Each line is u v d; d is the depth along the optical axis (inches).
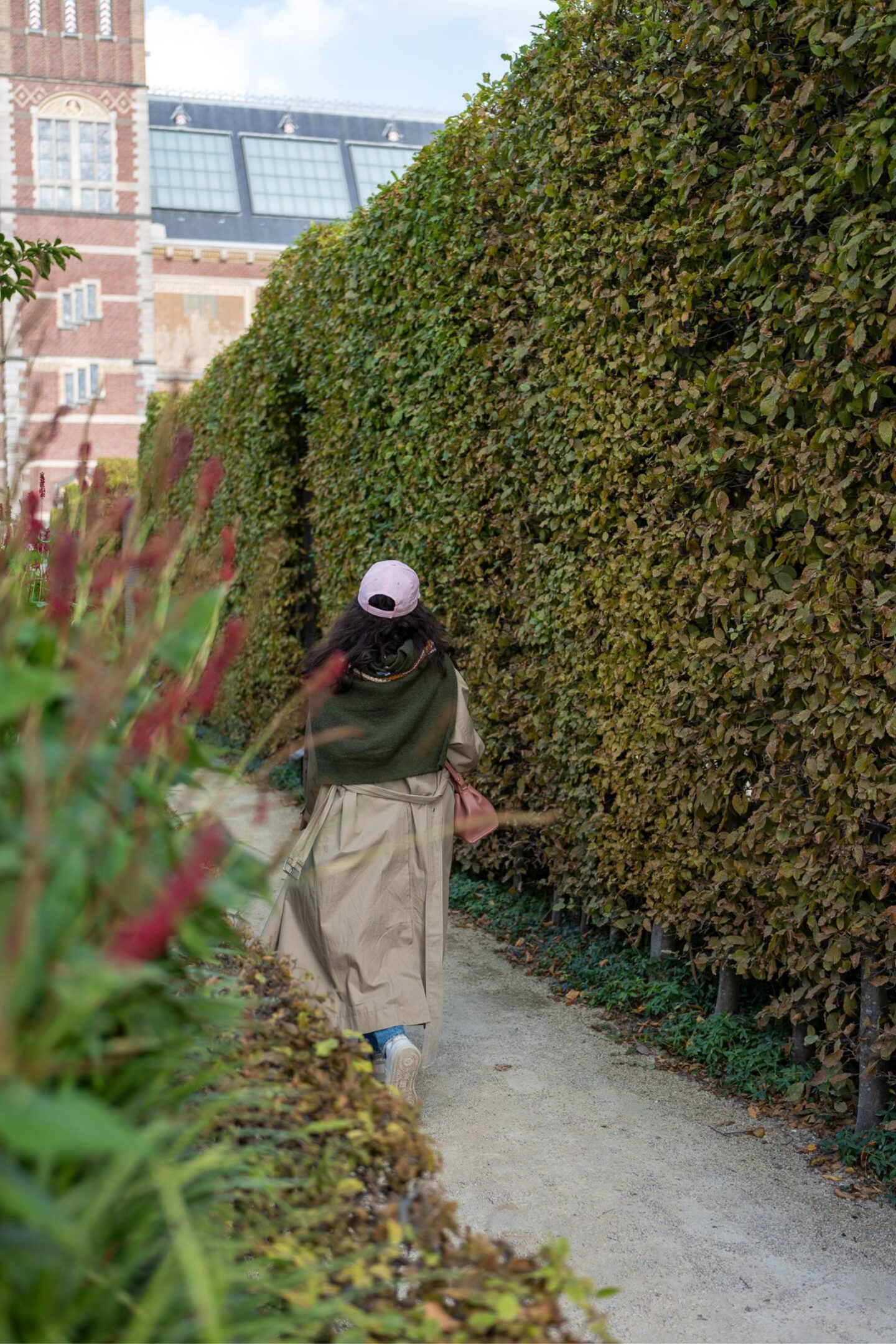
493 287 217.5
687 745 161.9
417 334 249.0
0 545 86.7
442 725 142.6
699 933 174.4
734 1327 98.1
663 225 161.8
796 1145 133.3
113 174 1529.3
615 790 181.9
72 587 62.4
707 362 162.6
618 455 174.7
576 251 183.5
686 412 159.5
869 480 127.0
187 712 62.4
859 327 121.8
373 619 141.1
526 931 215.9
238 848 57.1
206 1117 52.9
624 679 177.2
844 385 125.6
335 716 139.9
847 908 131.3
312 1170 59.5
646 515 170.1
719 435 149.7
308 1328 48.6
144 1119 52.6
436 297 239.8
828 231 131.0
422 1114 140.9
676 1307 100.9
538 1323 48.6
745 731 147.6
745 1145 133.3
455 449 233.1
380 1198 60.9
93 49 1521.9
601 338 178.9
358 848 137.7
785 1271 107.2
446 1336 47.6
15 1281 39.5
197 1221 50.1
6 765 45.4
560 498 196.1
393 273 262.4
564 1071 154.9
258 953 87.8
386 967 138.2
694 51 150.3
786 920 143.0
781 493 138.4
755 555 146.7
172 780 57.9
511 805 220.7
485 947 211.0
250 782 60.4
